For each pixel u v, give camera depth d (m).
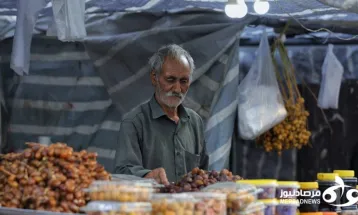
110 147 9.34
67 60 9.56
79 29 6.17
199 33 8.95
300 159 11.04
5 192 4.95
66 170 4.90
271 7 8.57
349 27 9.70
